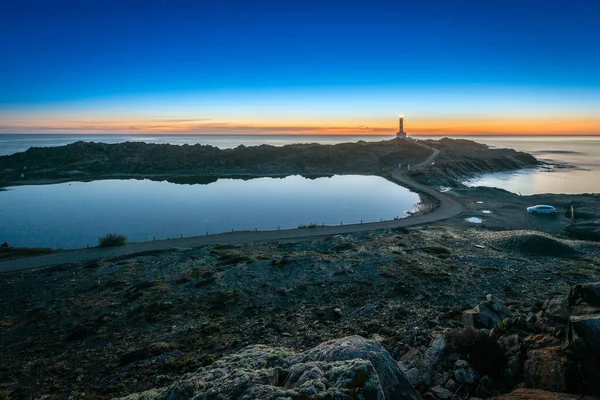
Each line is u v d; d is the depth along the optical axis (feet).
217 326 74.43
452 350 41.65
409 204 283.38
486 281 97.30
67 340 74.59
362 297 87.35
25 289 109.19
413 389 30.45
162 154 540.11
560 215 208.33
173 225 231.91
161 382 54.03
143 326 78.89
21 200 313.32
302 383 26.40
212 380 31.35
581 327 34.12
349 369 26.35
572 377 33.35
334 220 242.78
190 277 110.01
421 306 78.95
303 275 106.42
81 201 310.65
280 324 74.08
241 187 387.34
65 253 149.38
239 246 154.92
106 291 103.35
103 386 55.67
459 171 474.49
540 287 92.84
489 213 216.33
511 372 37.93
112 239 162.40
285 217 252.83
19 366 64.64
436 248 136.15
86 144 570.87
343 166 502.38
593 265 116.26
